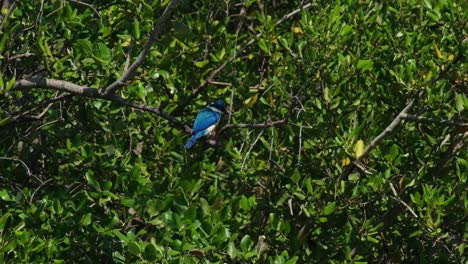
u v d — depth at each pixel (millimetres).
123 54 13375
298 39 17453
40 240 12422
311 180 14820
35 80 12039
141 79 14078
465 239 15039
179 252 12281
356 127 14336
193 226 12445
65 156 14367
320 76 14695
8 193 12930
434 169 15250
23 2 13938
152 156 15273
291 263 12812
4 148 14539
